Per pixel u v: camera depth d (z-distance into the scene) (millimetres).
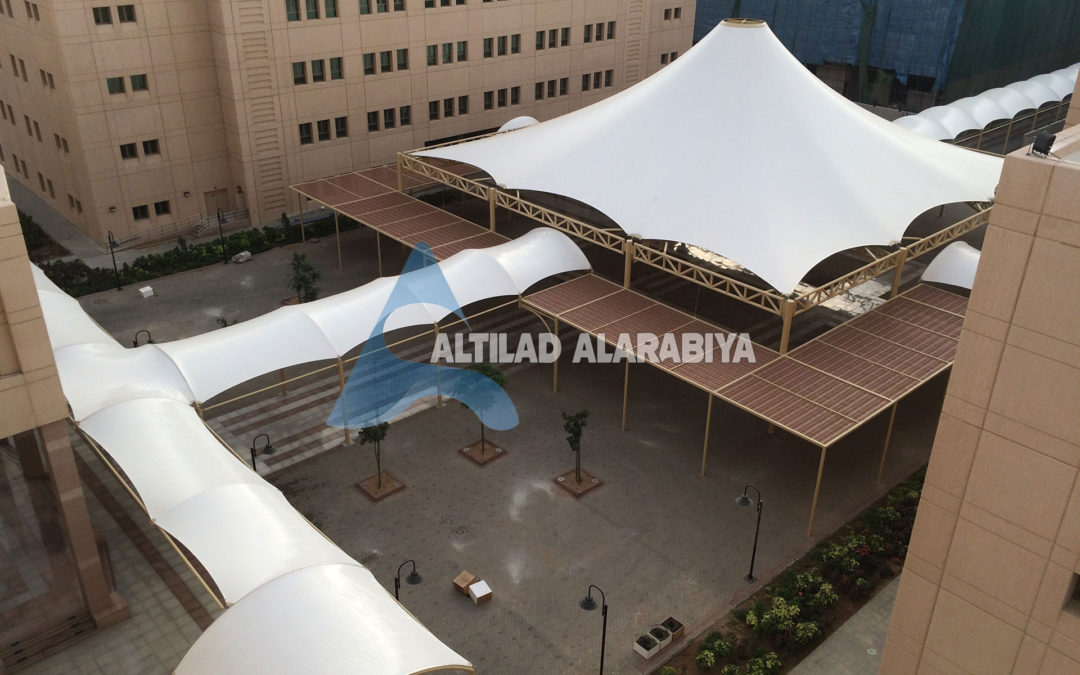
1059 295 12836
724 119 36844
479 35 53469
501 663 22406
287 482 28969
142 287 41844
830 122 37594
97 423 24344
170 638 22750
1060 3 75125
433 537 26734
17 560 24609
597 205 36219
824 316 40656
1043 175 12516
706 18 88125
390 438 31438
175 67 44219
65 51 40500
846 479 29766
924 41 73938
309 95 47594
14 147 52000
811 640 23406
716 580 25328
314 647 16969
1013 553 14758
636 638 23172
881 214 34562
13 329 19156
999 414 14203
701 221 33938
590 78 61344
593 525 27406
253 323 30219
